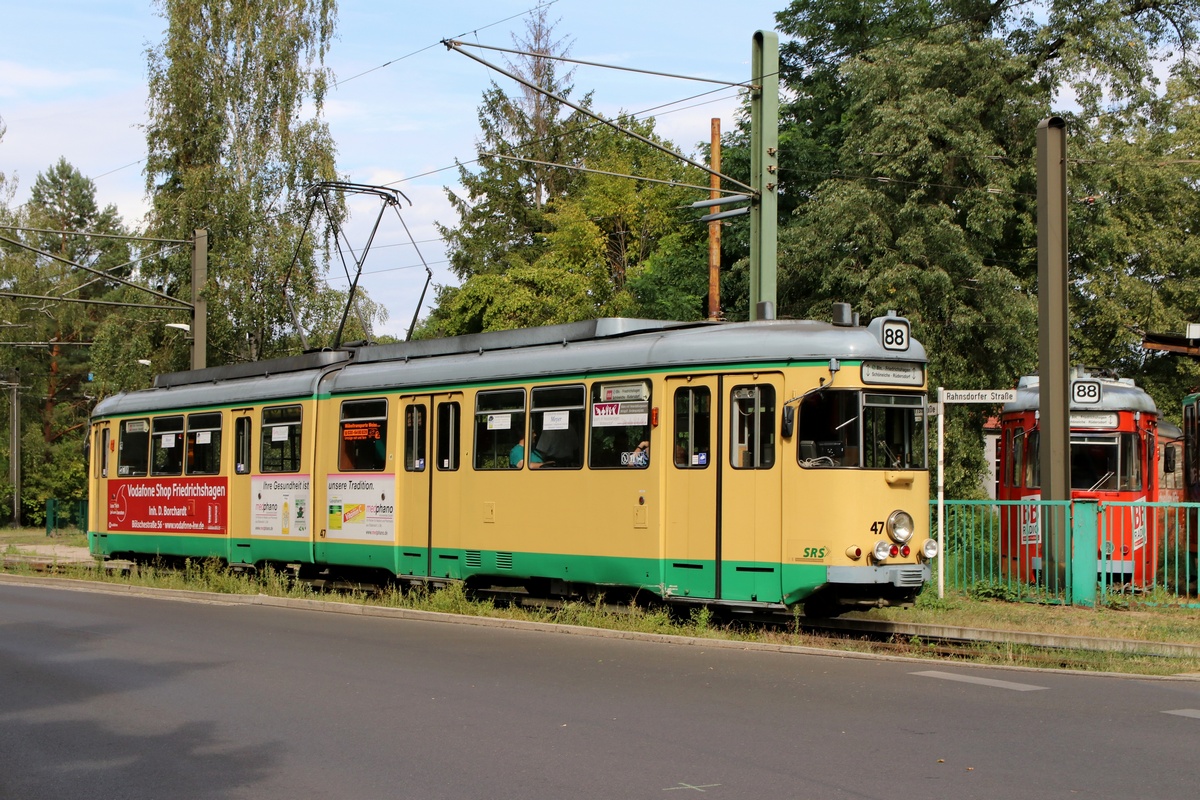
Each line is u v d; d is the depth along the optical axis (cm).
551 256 3941
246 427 2091
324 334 3688
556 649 1248
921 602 1641
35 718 947
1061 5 2678
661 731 850
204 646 1320
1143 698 973
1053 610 1594
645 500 1455
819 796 678
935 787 694
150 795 714
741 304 3562
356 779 739
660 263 3809
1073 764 746
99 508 2505
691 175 4231
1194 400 2342
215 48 3831
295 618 1572
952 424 2533
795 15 3825
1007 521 1716
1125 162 2886
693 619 1416
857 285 2502
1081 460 2019
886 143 2544
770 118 1923
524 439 1603
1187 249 3106
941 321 2517
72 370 6425
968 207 2584
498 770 752
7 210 5794
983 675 1089
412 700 981
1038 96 2644
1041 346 1738
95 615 1656
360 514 1836
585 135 5009
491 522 1634
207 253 3659
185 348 3753
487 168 5028
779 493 1358
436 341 1811
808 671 1103
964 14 2872
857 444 1355
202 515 2183
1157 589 1659
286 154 3772
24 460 5975
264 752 816
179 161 3819
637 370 1476
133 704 994
